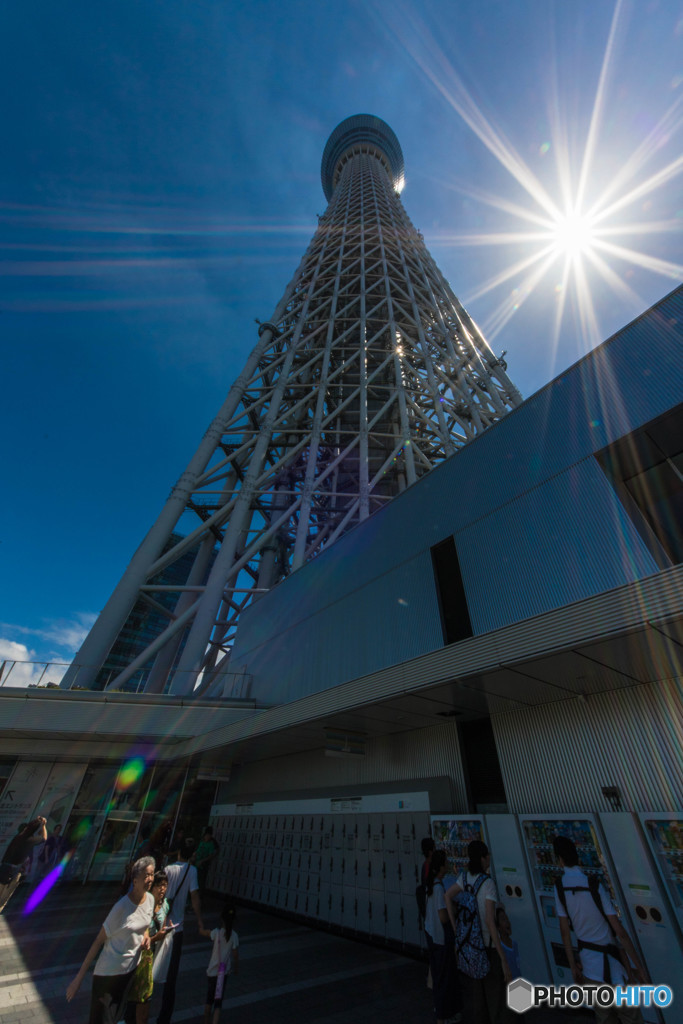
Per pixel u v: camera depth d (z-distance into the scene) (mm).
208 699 16625
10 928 9703
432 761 10242
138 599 25344
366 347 40156
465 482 12188
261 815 14125
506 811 8570
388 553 13695
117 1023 3988
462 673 7582
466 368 42344
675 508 8406
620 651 6570
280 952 8750
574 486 9734
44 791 15781
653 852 6094
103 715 15844
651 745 7188
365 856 10156
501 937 5105
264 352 40938
